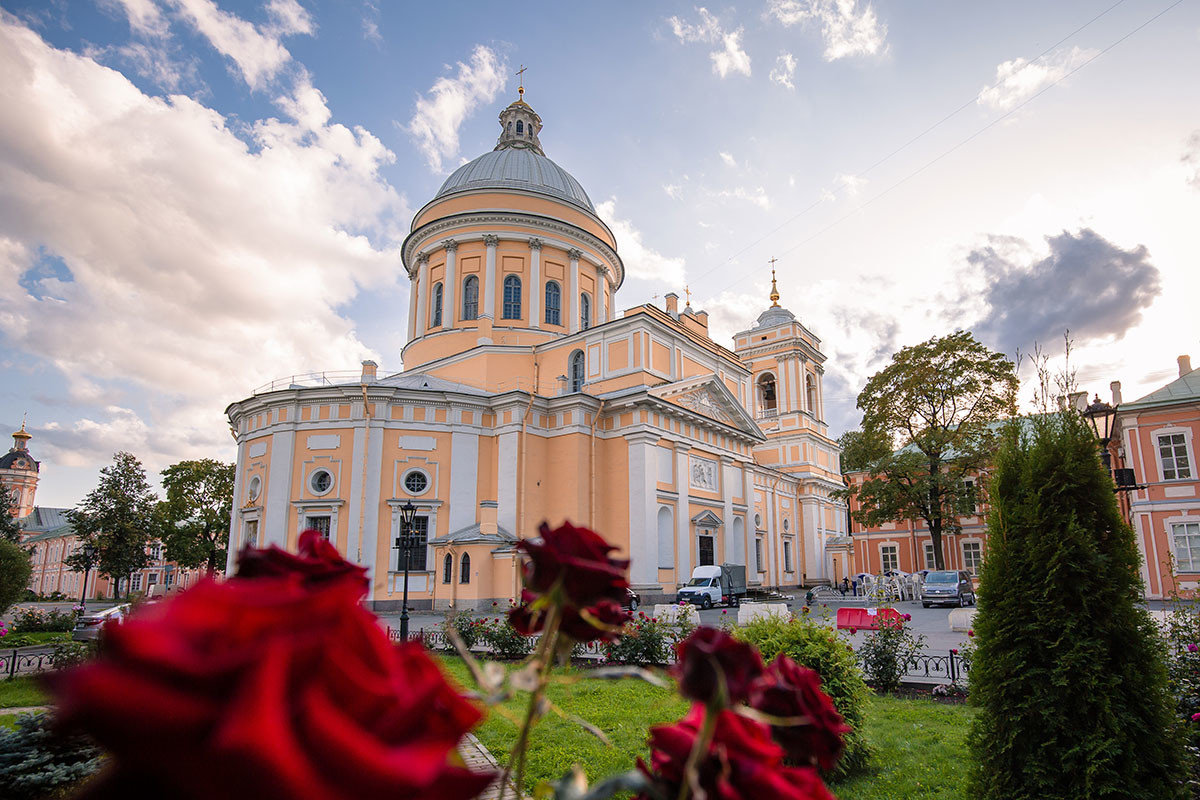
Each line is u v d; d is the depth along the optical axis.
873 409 37.69
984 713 6.04
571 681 1.52
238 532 31.47
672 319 36.88
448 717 0.93
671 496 33.69
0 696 12.16
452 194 41.72
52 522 104.75
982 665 6.03
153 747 0.61
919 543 47.91
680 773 1.38
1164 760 5.43
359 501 29.22
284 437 30.38
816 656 8.05
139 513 45.62
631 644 13.77
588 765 7.76
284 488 29.81
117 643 0.66
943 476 35.34
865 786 7.37
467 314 40.06
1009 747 5.67
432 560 29.80
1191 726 6.72
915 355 36.44
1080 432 6.12
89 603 63.69
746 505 39.88
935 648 17.16
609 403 33.19
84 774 5.42
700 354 39.09
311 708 0.70
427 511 30.17
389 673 0.91
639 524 31.39
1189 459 31.22
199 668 0.64
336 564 1.42
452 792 0.80
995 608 6.04
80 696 0.58
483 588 28.45
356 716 0.79
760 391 54.72
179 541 48.59
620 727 9.27
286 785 0.58
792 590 45.75
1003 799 5.68
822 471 53.16
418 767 0.72
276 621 0.79
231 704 0.65
